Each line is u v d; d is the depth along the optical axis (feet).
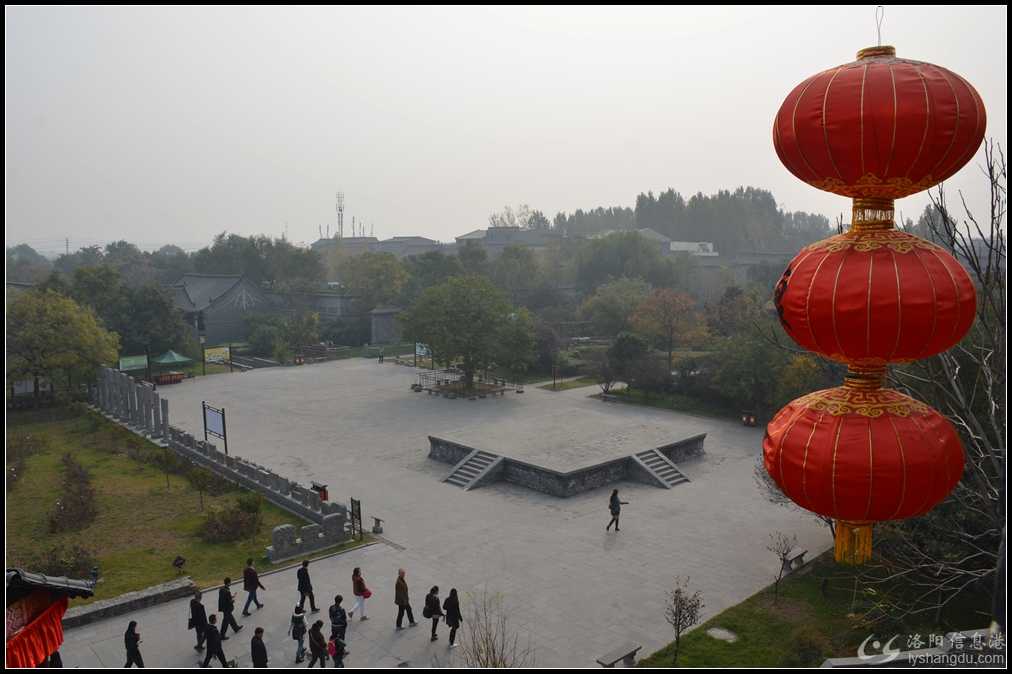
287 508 91.91
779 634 58.90
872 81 19.76
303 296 286.25
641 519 86.48
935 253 20.59
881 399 21.45
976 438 44.47
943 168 20.26
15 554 77.66
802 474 21.48
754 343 130.93
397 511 90.33
